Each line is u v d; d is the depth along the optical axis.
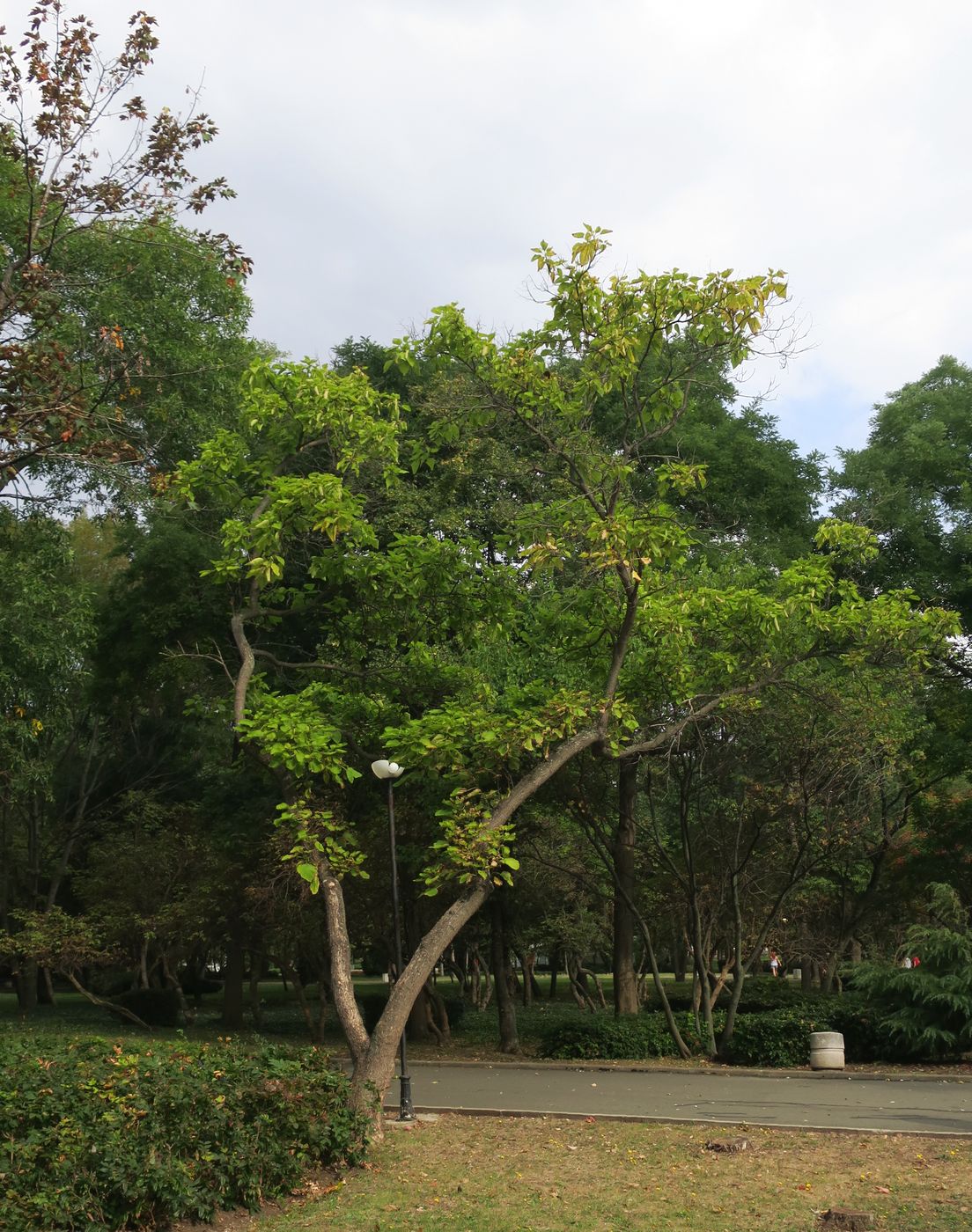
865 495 27.16
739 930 19.44
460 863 11.25
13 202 15.76
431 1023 24.23
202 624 23.02
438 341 12.55
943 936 17.42
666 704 17.17
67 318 13.91
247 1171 8.08
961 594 26.52
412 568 13.12
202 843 26.94
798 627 14.60
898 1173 9.01
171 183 12.52
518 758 12.45
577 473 12.64
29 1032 23.12
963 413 28.52
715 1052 18.92
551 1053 20.33
